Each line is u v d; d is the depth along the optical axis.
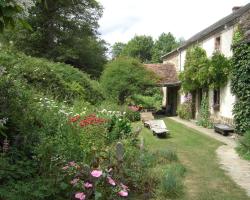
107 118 10.85
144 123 18.30
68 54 32.28
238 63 15.45
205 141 14.40
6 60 14.04
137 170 7.21
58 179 5.51
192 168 9.36
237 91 15.61
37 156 6.26
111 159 6.84
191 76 21.88
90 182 5.41
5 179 5.53
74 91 16.27
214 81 18.95
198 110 23.00
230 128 16.39
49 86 14.91
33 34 30.61
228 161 10.45
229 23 17.67
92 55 37.03
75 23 33.91
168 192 6.75
